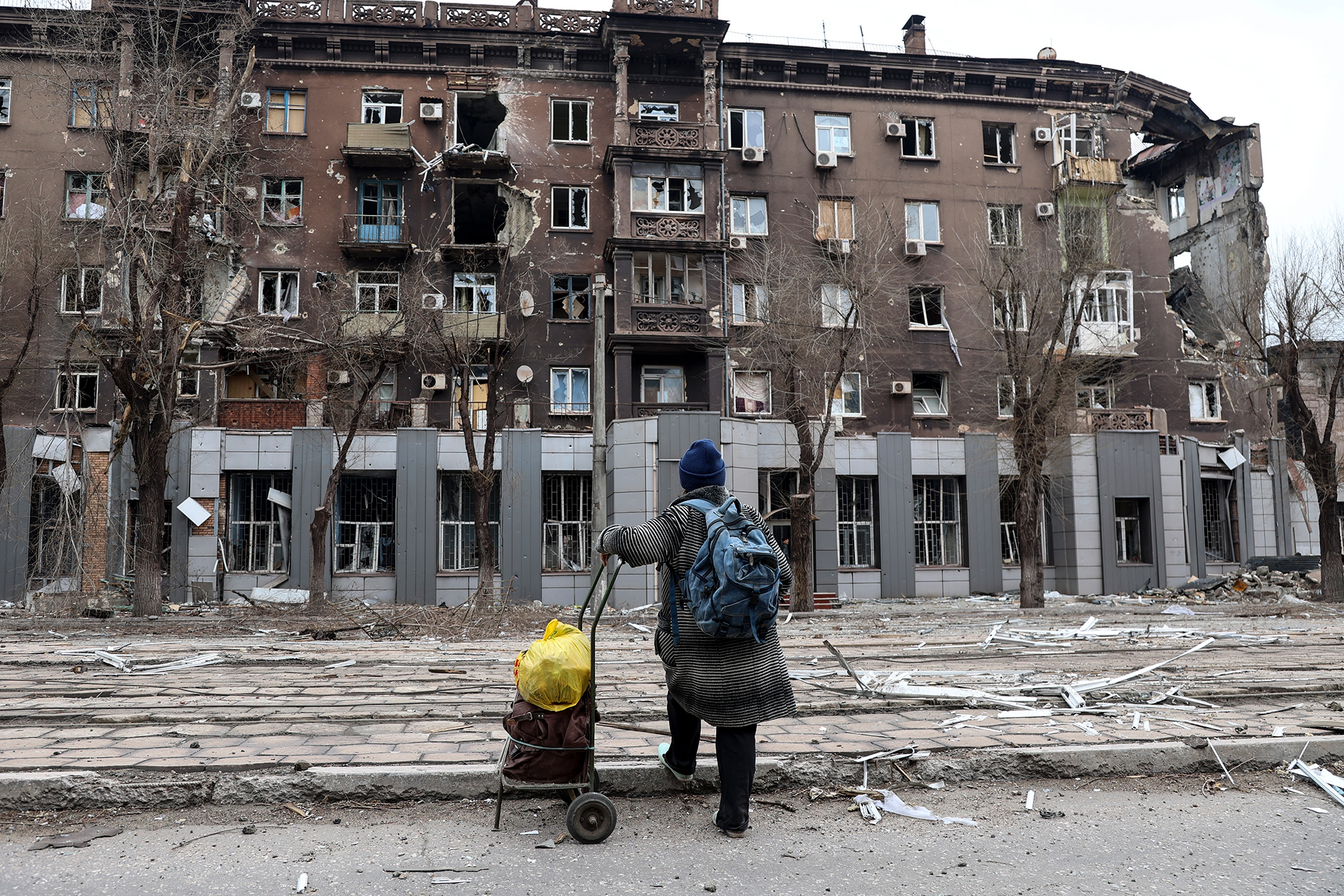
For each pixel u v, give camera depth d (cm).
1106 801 434
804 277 2619
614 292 2734
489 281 2812
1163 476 2841
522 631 1534
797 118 3017
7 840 372
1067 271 2317
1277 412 3341
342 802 418
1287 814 415
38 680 796
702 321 2752
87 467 2330
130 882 326
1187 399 3128
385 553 2539
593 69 2945
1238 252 3412
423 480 2520
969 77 3119
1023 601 2206
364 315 2608
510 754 393
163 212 2252
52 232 2523
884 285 2808
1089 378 3059
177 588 2375
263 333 2520
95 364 2569
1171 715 585
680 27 2872
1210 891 323
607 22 2830
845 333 2261
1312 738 505
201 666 929
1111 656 1005
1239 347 3131
